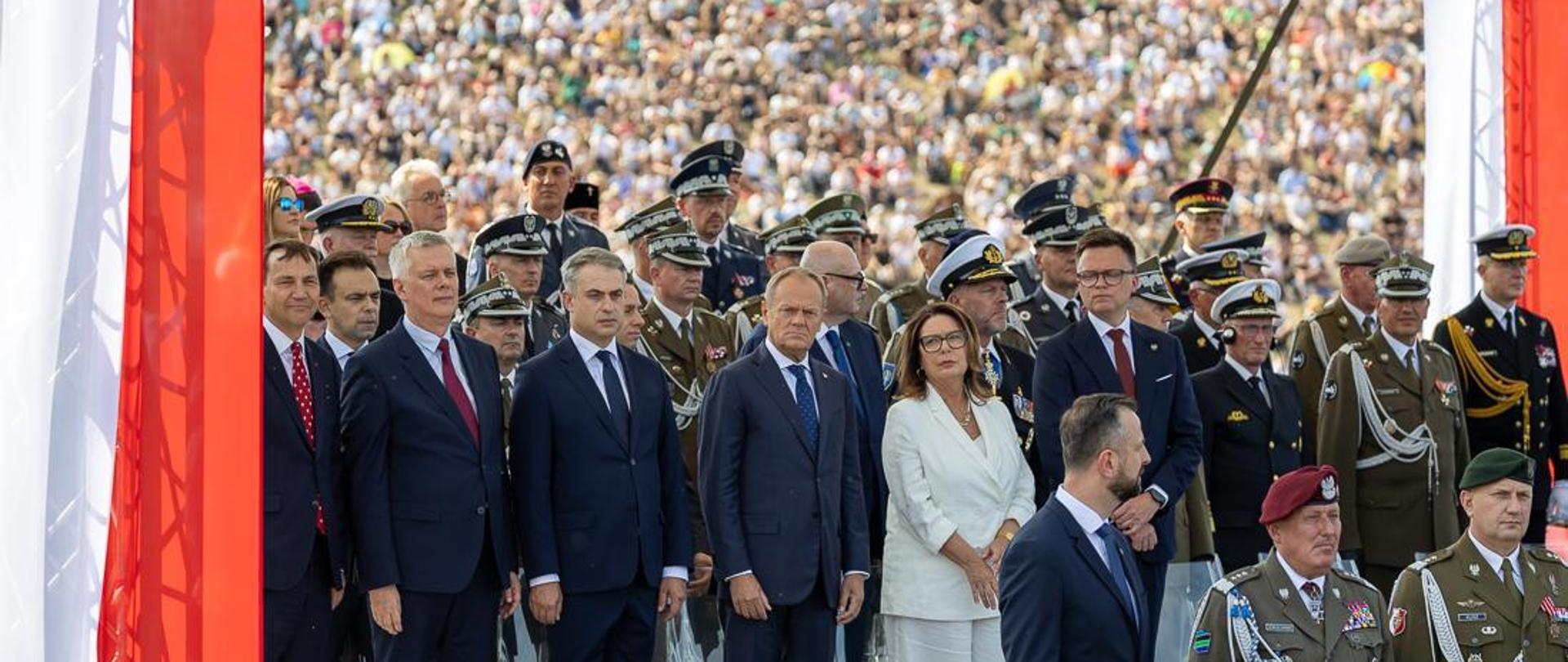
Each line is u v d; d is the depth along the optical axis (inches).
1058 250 769.6
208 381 505.4
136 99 509.7
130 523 507.2
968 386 660.7
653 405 638.5
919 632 643.5
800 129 2417.6
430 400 601.3
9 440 506.6
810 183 2348.7
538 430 622.8
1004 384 714.8
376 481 595.5
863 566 644.7
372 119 2425.0
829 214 854.5
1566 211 816.9
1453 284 845.2
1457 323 814.5
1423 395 779.4
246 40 507.8
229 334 504.7
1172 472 665.0
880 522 688.4
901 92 2468.0
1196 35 2513.5
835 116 2428.6
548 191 841.5
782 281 645.3
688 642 711.7
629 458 629.0
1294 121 2391.7
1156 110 2420.0
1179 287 922.1
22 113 512.4
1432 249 852.0
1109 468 502.0
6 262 510.3
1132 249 682.8
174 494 505.7
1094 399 507.8
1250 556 749.9
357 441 597.0
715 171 869.8
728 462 635.5
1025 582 500.1
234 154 506.3
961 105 2468.0
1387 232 2257.6
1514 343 810.2
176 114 508.7
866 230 861.2
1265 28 2524.6
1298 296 2155.5
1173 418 676.1
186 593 504.4
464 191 2310.5
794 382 644.7
